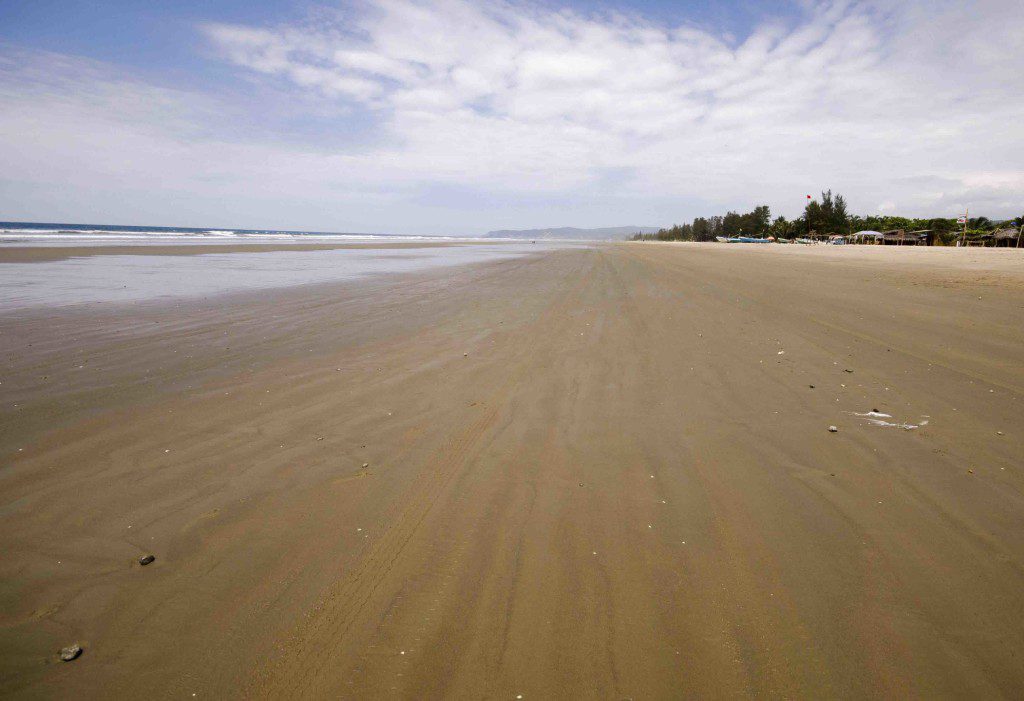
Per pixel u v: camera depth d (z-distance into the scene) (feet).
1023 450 13.71
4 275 52.26
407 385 19.53
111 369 21.01
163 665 7.14
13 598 8.37
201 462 13.09
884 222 294.66
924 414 16.38
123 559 9.36
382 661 7.20
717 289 45.73
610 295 43.83
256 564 9.24
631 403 17.69
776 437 14.78
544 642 7.52
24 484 11.87
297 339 26.84
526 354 24.23
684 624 7.88
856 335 27.02
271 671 7.04
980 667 7.07
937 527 10.33
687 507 11.16
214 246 114.52
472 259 96.73
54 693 6.68
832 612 8.09
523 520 10.67
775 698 6.63
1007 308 31.81
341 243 172.14
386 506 11.18
